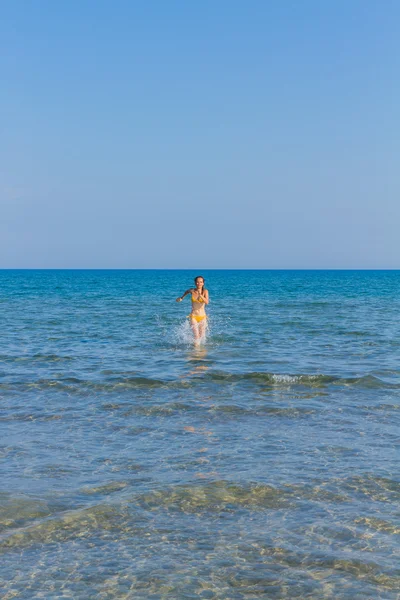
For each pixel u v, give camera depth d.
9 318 27.19
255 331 21.53
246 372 12.98
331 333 20.95
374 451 7.66
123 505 5.96
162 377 12.52
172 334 20.80
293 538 5.29
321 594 4.40
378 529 5.45
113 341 18.80
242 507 5.95
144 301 42.06
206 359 15.00
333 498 6.15
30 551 5.07
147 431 8.63
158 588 4.50
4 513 5.75
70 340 19.06
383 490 6.36
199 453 7.59
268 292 57.16
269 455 7.50
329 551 5.04
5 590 4.46
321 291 59.66
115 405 10.21
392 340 19.02
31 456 7.48
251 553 5.02
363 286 75.81
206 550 5.08
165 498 6.14
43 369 13.58
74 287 71.94
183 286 76.12
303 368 13.63
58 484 6.52
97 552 5.05
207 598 4.36
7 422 9.12
